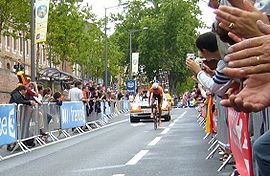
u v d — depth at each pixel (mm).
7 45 50094
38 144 14227
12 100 12867
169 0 67062
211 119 10766
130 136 15859
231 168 8227
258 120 4281
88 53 54625
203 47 5031
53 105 15742
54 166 9328
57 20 35938
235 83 3354
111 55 64375
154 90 19172
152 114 18938
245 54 2104
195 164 8852
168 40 67312
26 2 30531
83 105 19703
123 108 43969
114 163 9375
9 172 8750
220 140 8305
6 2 30078
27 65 57625
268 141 2381
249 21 2178
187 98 61719
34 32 22531
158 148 11836
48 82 37406
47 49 45500
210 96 10641
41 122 14281
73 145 13484
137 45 72625
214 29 2777
